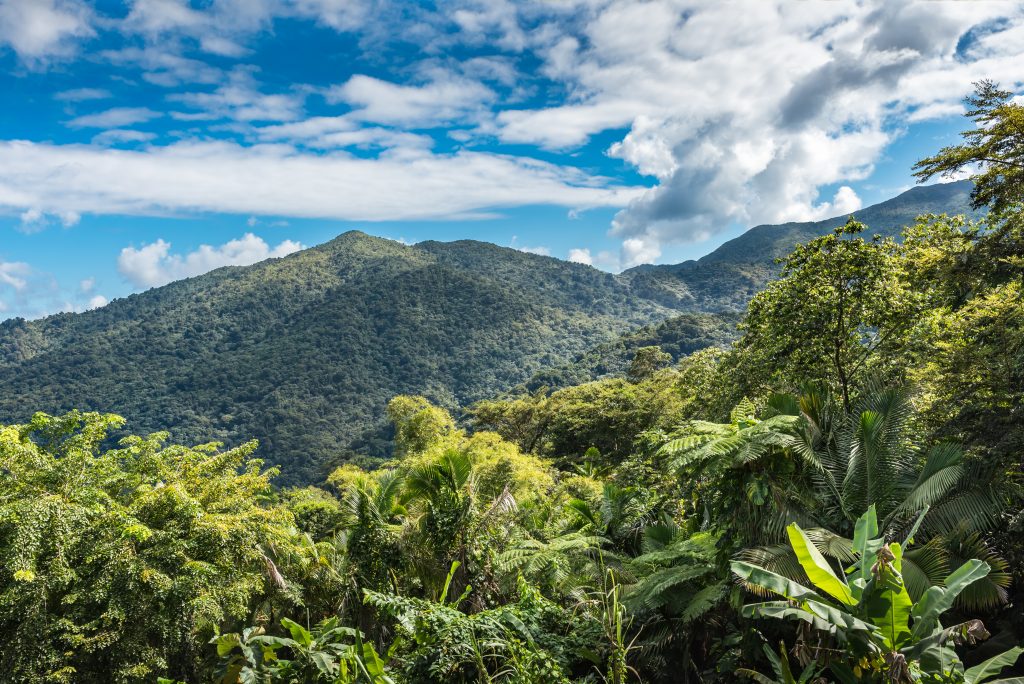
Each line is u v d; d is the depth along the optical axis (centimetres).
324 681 769
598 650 764
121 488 1355
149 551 1164
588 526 1224
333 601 1453
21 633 998
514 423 4400
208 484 1447
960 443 768
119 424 1320
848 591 522
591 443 3675
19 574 966
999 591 632
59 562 1048
